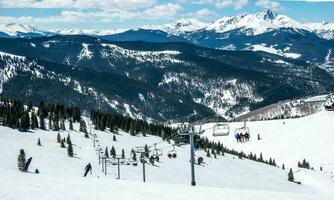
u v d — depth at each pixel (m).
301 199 35.28
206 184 159.12
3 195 31.53
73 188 35.22
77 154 164.38
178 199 32.69
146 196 33.22
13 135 175.62
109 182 39.69
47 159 143.00
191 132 58.00
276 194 37.50
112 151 166.38
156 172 159.50
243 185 172.00
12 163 125.62
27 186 35.03
